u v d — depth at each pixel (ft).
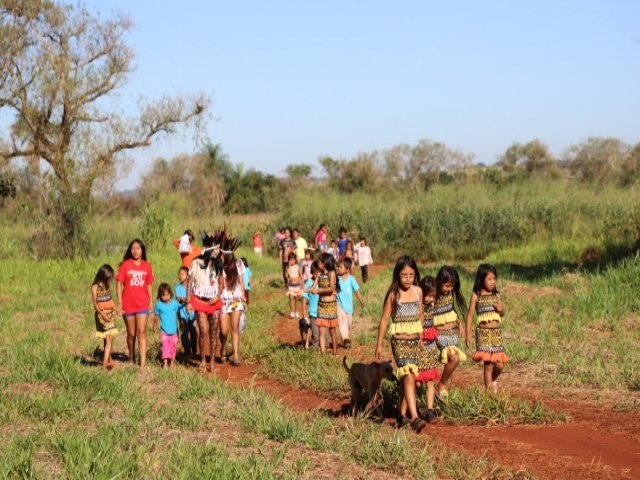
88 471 21.80
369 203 132.67
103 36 106.93
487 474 23.89
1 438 25.54
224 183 227.20
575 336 46.11
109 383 34.01
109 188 106.11
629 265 60.49
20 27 102.12
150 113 110.93
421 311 29.37
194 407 30.81
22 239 97.19
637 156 226.58
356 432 27.32
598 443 27.50
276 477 22.00
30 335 50.21
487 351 32.86
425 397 31.58
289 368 40.78
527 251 100.22
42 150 104.06
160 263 95.45
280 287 84.07
